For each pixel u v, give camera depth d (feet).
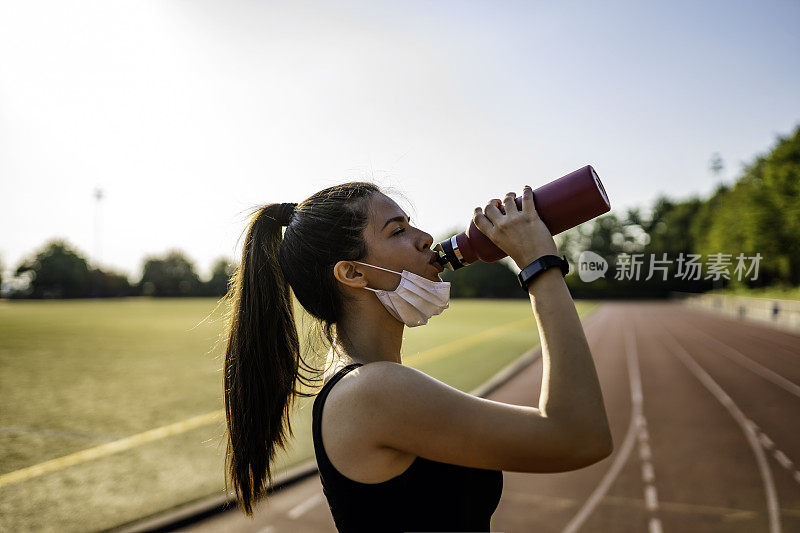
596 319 118.11
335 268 3.72
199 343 64.44
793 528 14.20
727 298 135.33
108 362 48.24
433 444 2.88
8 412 28.40
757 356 54.70
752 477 18.07
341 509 3.12
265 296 4.19
